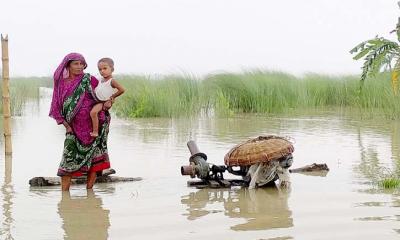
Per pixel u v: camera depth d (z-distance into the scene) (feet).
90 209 24.38
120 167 34.12
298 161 35.37
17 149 42.01
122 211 23.99
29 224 22.16
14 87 78.89
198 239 20.03
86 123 28.12
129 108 71.72
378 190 26.99
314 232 20.62
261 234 20.51
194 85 73.92
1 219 22.88
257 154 27.81
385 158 35.91
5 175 32.09
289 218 22.53
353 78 85.97
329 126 55.57
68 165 28.02
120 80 83.61
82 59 28.19
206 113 71.72
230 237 20.22
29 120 65.31
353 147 40.88
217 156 37.19
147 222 22.27
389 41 40.04
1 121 61.57
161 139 46.75
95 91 28.19
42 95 113.50
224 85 77.36
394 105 61.82
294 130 52.21
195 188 28.58
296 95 79.25
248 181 28.84
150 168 33.76
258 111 74.18
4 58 38.52
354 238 19.79
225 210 24.06
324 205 24.39
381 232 20.38
